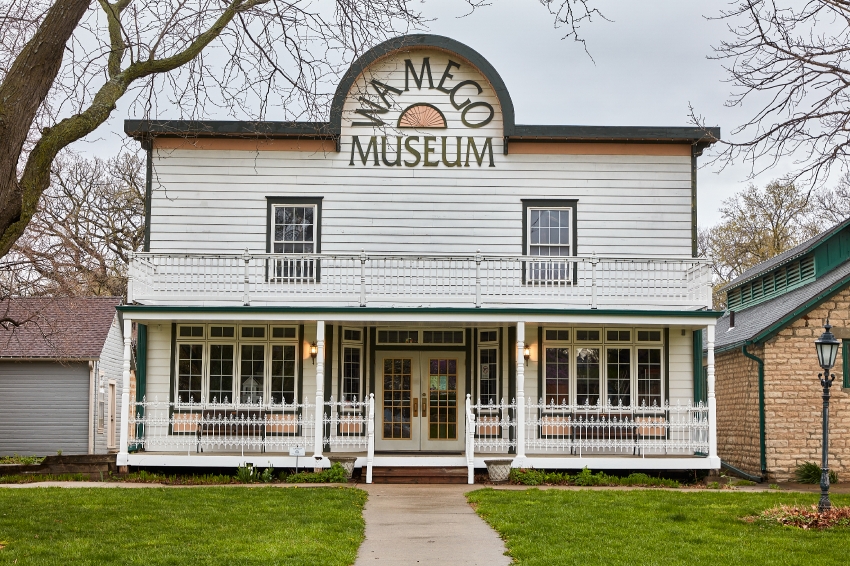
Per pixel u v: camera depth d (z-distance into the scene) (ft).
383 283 63.72
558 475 59.31
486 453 65.98
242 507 44.42
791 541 36.63
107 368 91.04
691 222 67.62
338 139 67.36
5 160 31.60
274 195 67.15
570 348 66.85
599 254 67.26
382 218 67.26
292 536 36.58
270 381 66.13
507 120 66.69
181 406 63.21
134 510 43.11
